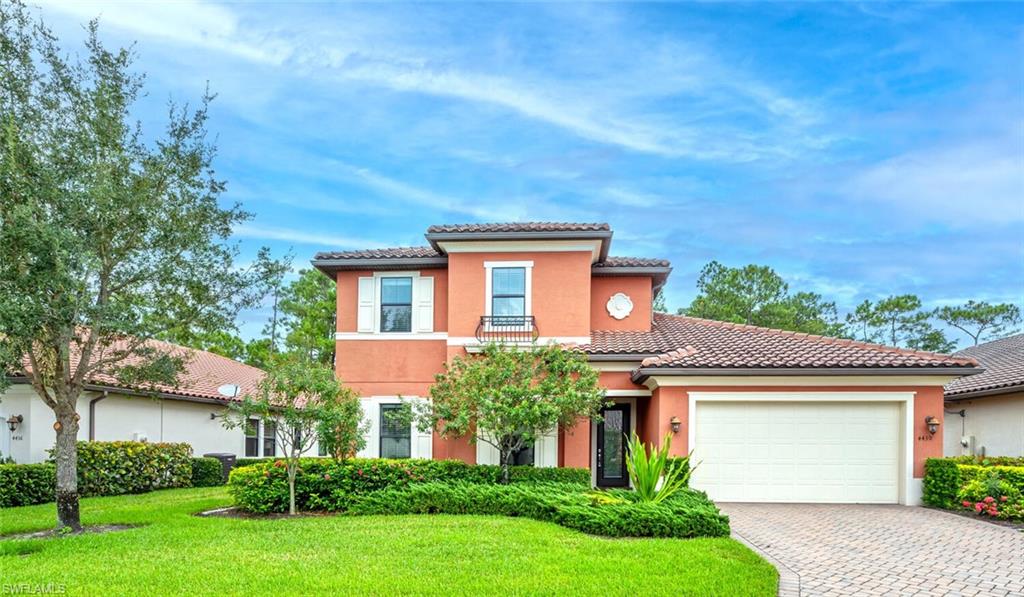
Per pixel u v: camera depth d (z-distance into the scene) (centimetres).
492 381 1552
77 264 1038
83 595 734
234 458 2339
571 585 775
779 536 1144
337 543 1011
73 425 1164
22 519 1309
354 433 1445
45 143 1120
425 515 1316
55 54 1150
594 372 1605
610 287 2059
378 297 1972
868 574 881
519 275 1875
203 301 1240
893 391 1597
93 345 1180
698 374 1597
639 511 1102
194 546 998
